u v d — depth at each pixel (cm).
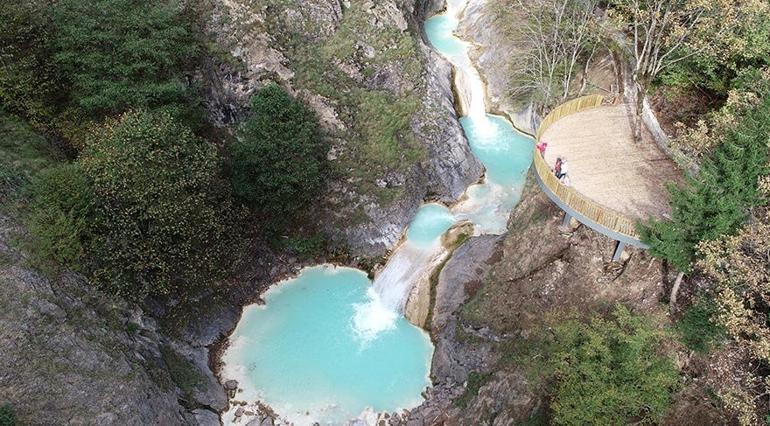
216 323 4100
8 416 2656
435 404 3688
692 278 3075
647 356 2719
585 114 3984
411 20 6034
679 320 2984
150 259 3447
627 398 2608
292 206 4434
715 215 2614
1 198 3322
